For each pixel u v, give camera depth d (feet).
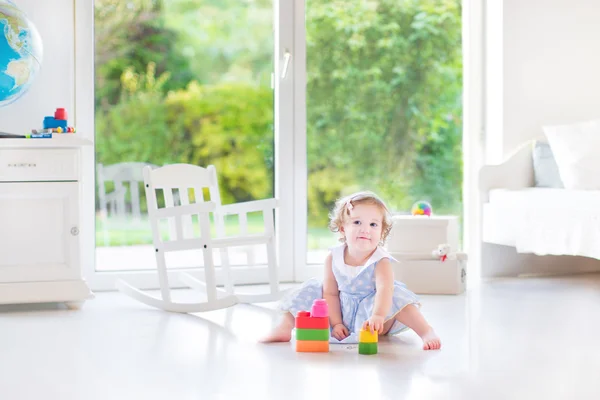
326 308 7.63
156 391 6.08
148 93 12.27
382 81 13.25
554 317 9.41
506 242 12.34
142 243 12.28
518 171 13.08
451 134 13.60
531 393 5.96
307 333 7.57
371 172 13.23
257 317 9.59
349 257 8.33
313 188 12.94
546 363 7.00
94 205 11.97
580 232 10.68
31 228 10.23
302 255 12.78
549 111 13.38
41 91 11.48
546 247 11.36
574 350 7.56
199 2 12.43
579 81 13.46
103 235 12.12
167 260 12.36
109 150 12.12
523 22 13.25
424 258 11.50
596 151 12.26
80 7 11.75
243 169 12.65
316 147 12.96
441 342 7.98
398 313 8.05
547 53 13.35
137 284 12.05
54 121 10.57
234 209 10.94
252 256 12.60
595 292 11.50
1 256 10.15
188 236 11.22
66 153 10.31
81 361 7.19
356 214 8.18
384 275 8.00
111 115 12.12
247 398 5.84
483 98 13.66
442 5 13.48
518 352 7.48
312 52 12.87
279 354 7.45
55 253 10.30
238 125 12.62
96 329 8.83
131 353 7.52
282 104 12.62
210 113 12.52
